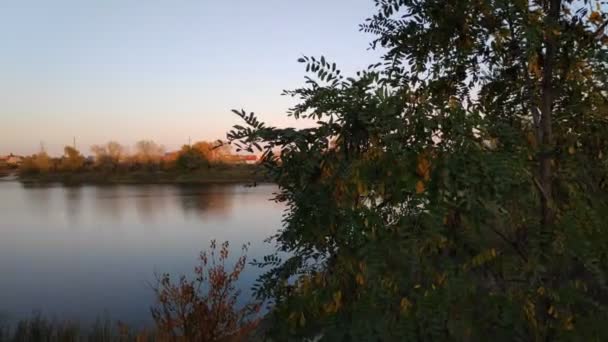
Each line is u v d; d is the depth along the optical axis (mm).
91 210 34562
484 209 1871
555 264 2084
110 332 6297
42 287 12602
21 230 24938
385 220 1792
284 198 1867
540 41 2086
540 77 2334
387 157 1754
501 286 2098
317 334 1897
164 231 23297
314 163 1685
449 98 2385
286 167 1770
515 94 2480
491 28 2207
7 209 36188
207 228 23734
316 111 1735
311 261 1948
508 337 2020
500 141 1962
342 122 1773
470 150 1784
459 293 1852
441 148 1821
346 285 1829
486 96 2492
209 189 56094
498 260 2094
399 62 2383
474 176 1773
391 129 1752
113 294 11625
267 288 1987
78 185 72250
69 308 10461
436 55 2371
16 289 12328
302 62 1807
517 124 2416
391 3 2268
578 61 2188
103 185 70625
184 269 14250
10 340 6281
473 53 2350
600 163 2270
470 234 2025
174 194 49406
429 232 1721
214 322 4914
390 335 1754
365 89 1754
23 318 9547
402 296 1809
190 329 4895
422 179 1724
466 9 2119
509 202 2021
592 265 1998
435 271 1828
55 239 21797
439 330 1825
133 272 14258
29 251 18656
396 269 1778
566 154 2209
